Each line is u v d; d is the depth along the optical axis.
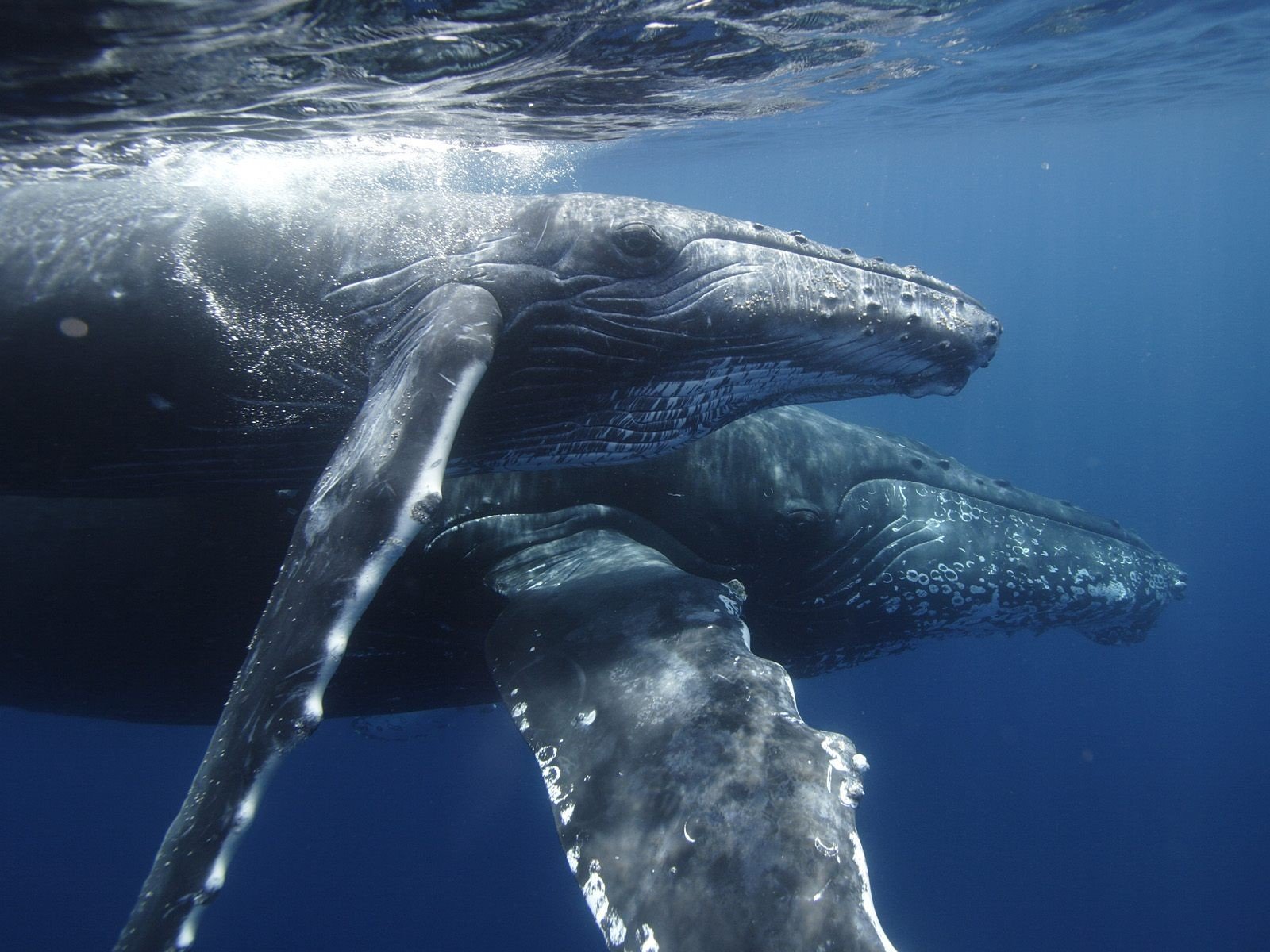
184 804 3.54
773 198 92.19
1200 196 122.50
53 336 5.25
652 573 5.38
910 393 6.82
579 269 5.46
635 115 15.39
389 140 12.24
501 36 9.07
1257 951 25.22
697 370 5.79
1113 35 20.62
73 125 8.06
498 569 6.15
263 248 5.49
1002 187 98.50
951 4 14.59
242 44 7.39
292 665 3.53
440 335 4.55
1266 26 22.12
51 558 6.45
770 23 12.02
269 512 6.22
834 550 7.70
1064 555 8.84
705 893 3.42
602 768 4.07
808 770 3.76
